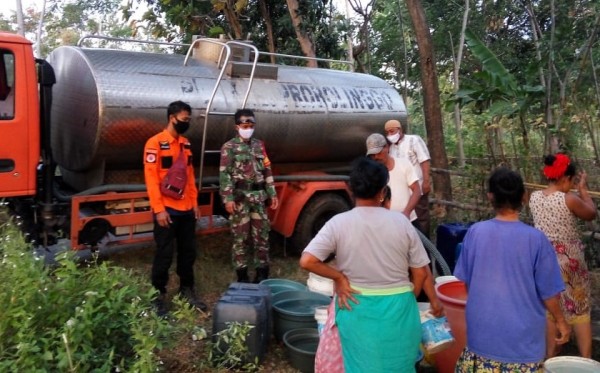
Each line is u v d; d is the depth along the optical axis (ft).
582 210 12.22
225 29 36.27
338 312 9.03
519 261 8.61
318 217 21.62
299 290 15.23
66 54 18.39
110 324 10.53
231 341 12.08
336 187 21.62
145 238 18.28
